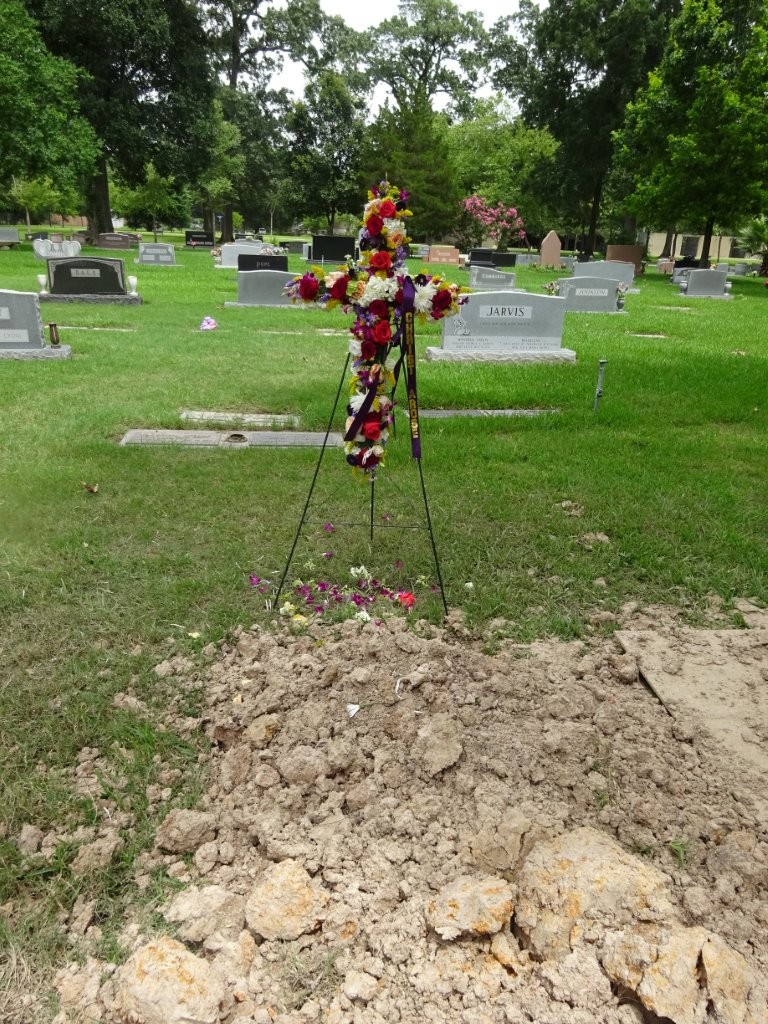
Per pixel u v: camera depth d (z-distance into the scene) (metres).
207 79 34.22
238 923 2.04
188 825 2.31
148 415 6.95
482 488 5.24
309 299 3.40
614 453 6.22
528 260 38.50
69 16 29.12
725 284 23.02
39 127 26.89
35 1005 1.86
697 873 2.17
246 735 2.70
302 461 5.68
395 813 2.38
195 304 16.08
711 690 3.02
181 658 3.18
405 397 7.93
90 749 2.69
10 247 32.84
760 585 3.95
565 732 2.68
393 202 3.27
